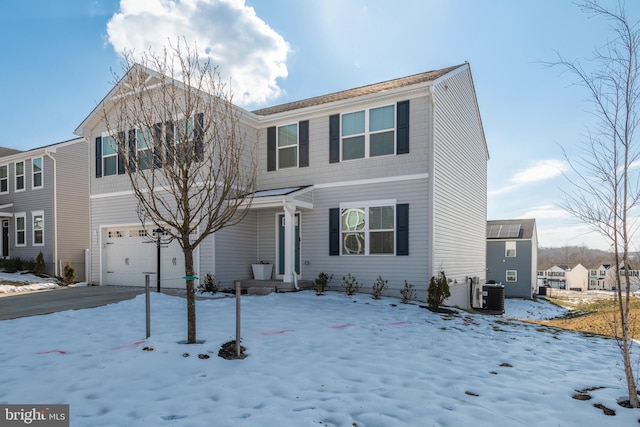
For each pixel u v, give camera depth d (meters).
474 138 16.05
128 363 5.03
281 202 11.80
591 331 9.90
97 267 15.12
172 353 5.39
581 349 6.88
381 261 11.77
